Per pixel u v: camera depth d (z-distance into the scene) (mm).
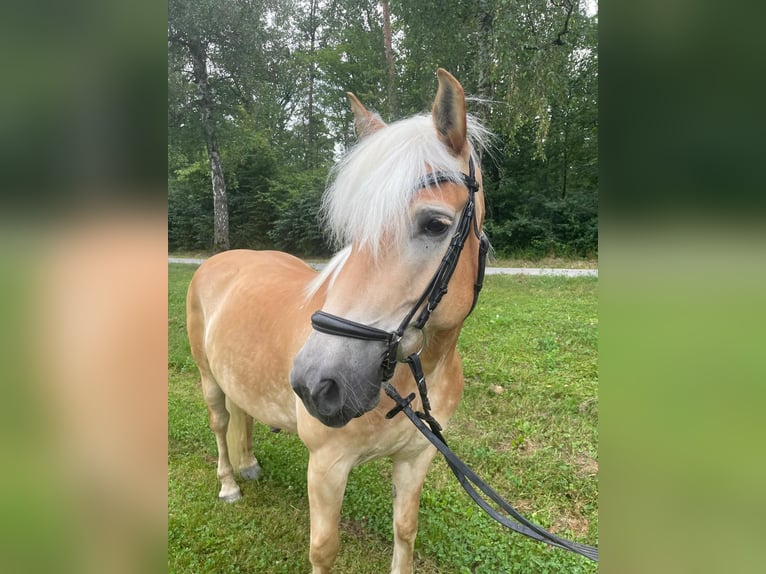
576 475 3141
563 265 13000
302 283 2457
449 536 2600
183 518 2779
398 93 16453
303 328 2031
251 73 15477
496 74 10125
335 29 20234
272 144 19156
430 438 1644
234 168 17734
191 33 13930
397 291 1435
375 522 2771
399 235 1413
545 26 9844
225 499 3008
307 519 2832
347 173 1523
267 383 2242
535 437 3584
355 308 1434
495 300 7914
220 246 16578
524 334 5805
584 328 5973
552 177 16422
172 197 18594
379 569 2463
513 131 10531
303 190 17250
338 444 1824
